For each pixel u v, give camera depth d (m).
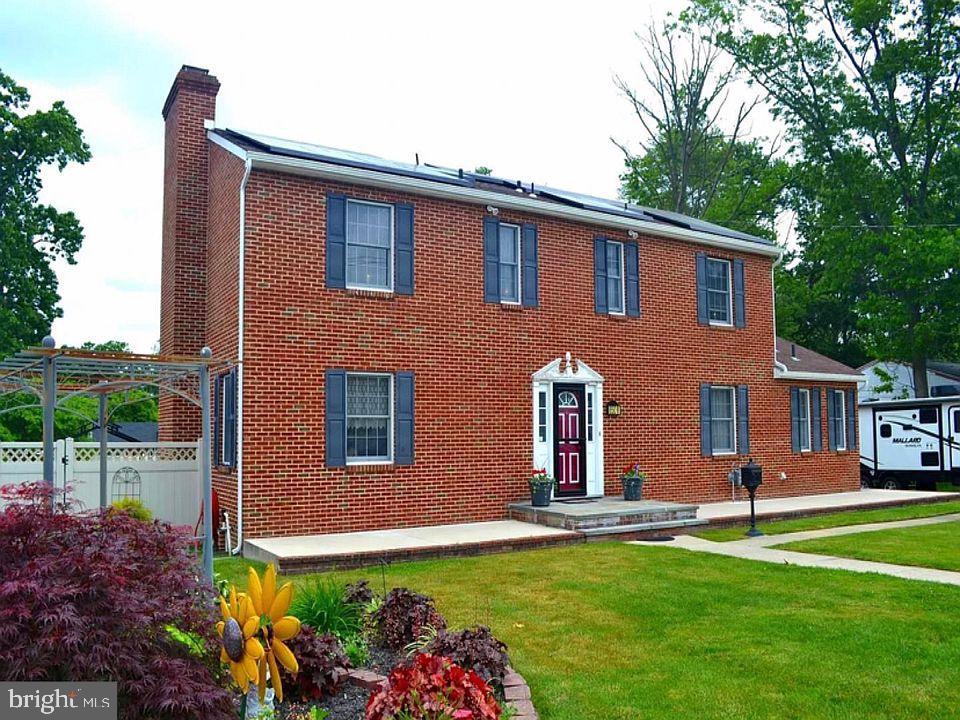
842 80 33.44
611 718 5.69
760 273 20.78
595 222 17.36
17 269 29.14
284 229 13.60
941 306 30.59
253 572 5.21
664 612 8.70
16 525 4.39
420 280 14.94
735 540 14.15
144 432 25.42
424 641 6.68
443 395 15.05
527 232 16.42
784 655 7.11
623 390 17.66
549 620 8.43
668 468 18.28
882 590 9.70
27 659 3.93
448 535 13.45
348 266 14.32
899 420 26.67
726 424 19.91
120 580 4.28
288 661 4.99
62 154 29.84
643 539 14.46
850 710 5.83
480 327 15.61
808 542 13.69
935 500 20.98
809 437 21.56
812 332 44.59
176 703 4.26
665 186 42.59
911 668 6.75
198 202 16.20
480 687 4.54
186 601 4.96
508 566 11.49
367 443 14.34
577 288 17.08
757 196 40.97
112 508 5.11
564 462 16.69
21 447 13.52
